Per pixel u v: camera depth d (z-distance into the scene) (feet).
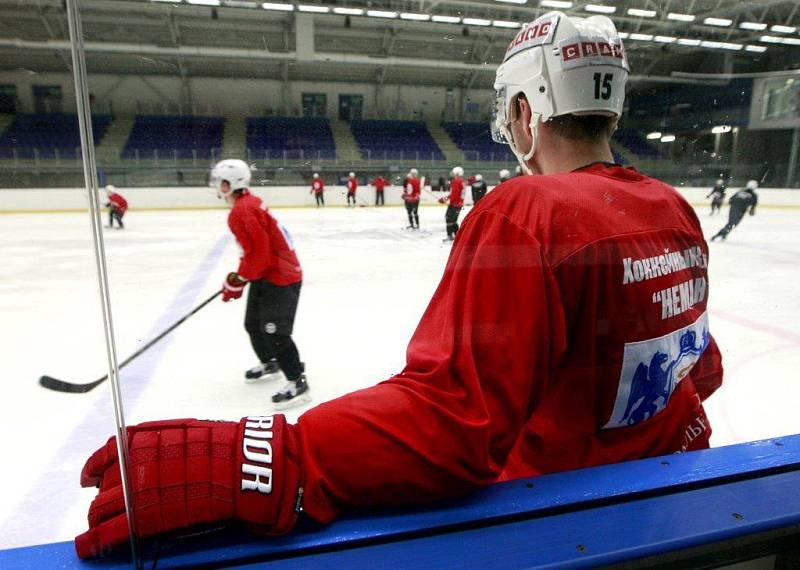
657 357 2.06
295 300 6.29
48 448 5.29
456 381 1.67
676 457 2.17
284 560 1.56
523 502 1.82
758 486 2.03
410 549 1.61
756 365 8.30
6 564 1.53
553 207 1.74
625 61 2.10
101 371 7.50
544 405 2.04
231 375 7.18
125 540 1.50
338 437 1.63
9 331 9.70
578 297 1.79
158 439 1.61
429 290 10.66
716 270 14.17
